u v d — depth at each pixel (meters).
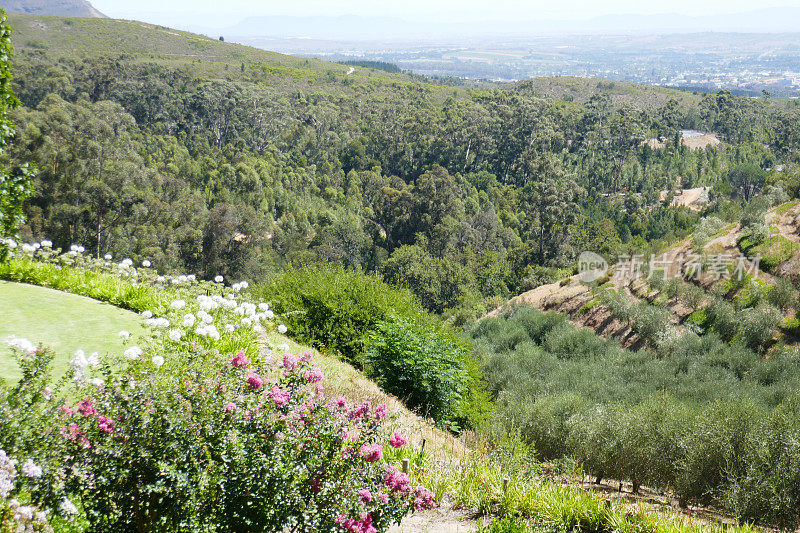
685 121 109.19
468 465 6.17
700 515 5.86
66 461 3.37
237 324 7.01
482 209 69.38
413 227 62.50
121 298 8.25
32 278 8.78
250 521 3.50
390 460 5.70
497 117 84.44
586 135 86.81
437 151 79.44
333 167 76.38
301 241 57.44
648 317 20.38
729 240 23.73
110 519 3.41
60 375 5.46
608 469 7.70
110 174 50.00
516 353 19.08
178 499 3.38
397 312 11.16
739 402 7.46
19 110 48.66
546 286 33.72
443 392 9.37
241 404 3.79
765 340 17.44
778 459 5.90
